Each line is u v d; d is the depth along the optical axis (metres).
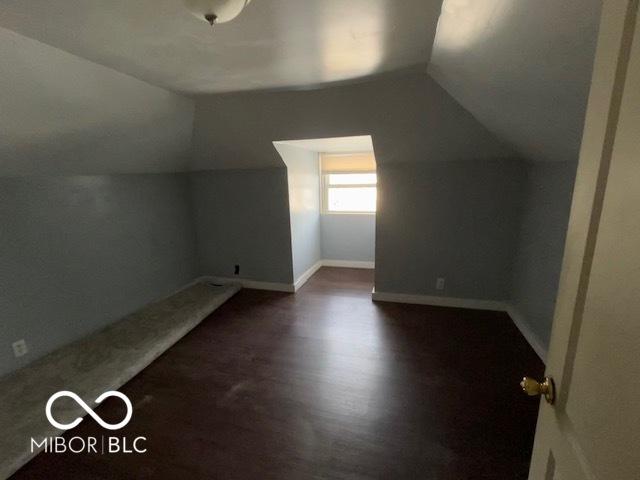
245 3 1.03
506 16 1.11
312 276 4.41
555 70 1.23
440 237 3.25
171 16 1.29
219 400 2.06
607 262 0.56
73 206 2.58
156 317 3.07
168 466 1.61
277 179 3.59
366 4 1.24
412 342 2.69
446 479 1.51
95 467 1.61
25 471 1.59
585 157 0.67
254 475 1.56
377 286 3.55
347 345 2.67
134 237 3.16
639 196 0.47
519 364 2.37
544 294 2.42
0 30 1.36
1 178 2.12
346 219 4.70
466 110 2.40
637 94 0.49
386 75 2.13
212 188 3.82
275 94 2.46
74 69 1.73
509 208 3.01
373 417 1.90
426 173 3.14
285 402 2.04
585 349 0.63
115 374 2.22
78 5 1.19
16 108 1.69
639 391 0.45
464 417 1.88
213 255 4.04
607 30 0.60
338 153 4.54
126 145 2.62
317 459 1.63
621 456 0.49
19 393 2.02
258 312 3.33
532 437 1.73
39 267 2.37
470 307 3.30
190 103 2.64
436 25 1.44
